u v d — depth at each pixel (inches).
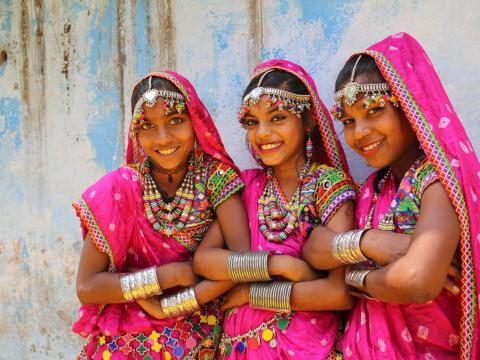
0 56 140.3
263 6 116.3
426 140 79.4
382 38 106.4
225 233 96.5
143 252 97.1
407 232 81.4
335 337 89.0
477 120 99.7
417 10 103.9
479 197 78.7
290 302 86.2
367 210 87.7
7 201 140.5
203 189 98.2
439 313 79.6
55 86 135.7
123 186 96.0
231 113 119.5
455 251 79.9
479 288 76.6
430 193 78.4
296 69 96.5
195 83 122.7
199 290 91.4
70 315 133.7
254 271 87.3
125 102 128.8
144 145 95.8
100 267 95.1
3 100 140.4
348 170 98.5
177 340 93.4
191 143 97.1
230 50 119.5
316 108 94.8
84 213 94.3
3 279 140.6
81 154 133.0
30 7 137.7
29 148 138.6
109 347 94.0
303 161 96.0
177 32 124.3
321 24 111.3
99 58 131.3
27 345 139.0
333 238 84.7
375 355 81.0
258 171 101.1
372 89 82.8
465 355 77.2
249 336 88.9
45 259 136.6
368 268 83.7
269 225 93.0
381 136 83.5
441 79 102.3
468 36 100.4
